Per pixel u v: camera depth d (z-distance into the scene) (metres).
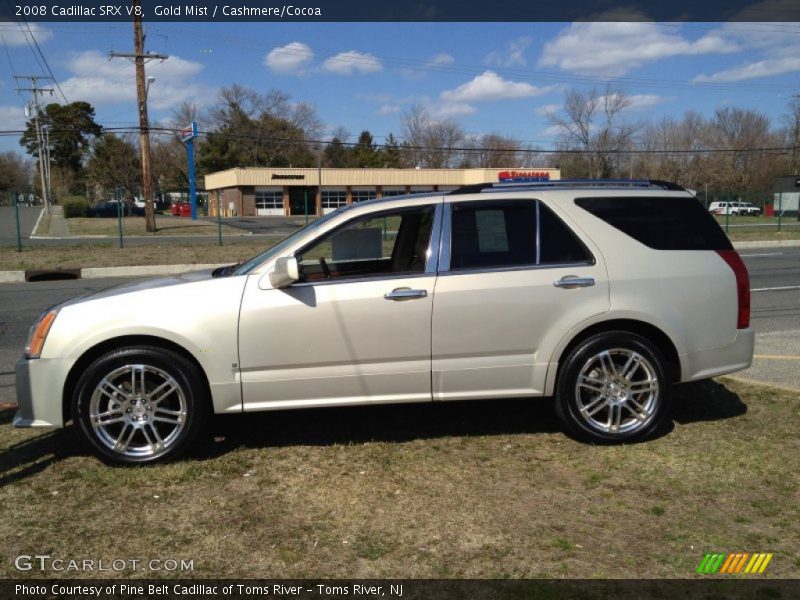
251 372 4.44
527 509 3.77
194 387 4.40
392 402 4.59
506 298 4.55
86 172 88.50
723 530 3.51
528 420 5.25
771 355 7.32
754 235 28.64
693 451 4.52
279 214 61.06
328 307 4.44
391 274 4.56
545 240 4.70
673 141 71.06
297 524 3.62
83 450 4.66
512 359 4.62
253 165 88.62
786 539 3.41
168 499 3.93
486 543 3.40
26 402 4.34
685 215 4.91
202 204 81.75
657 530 3.52
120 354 4.32
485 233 4.68
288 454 4.60
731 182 68.00
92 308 4.36
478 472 4.27
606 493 3.95
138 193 81.81
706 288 4.77
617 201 4.85
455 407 5.59
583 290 4.61
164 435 4.54
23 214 55.38
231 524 3.62
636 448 4.62
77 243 27.09
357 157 91.06
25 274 17.31
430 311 4.50
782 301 11.35
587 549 3.34
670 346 4.79
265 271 4.52
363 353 4.50
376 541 3.44
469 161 84.62
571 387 4.64
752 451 4.49
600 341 4.62
